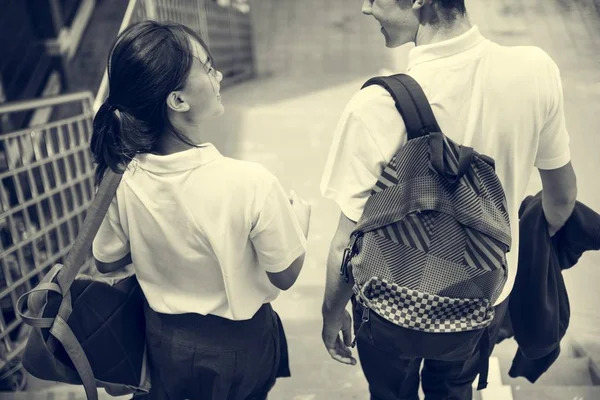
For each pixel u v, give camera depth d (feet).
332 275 4.42
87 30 16.70
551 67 3.99
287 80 22.39
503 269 3.90
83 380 4.27
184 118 3.91
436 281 3.85
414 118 3.83
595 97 14.05
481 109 3.88
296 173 13.65
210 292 4.33
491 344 5.06
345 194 4.15
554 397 7.24
